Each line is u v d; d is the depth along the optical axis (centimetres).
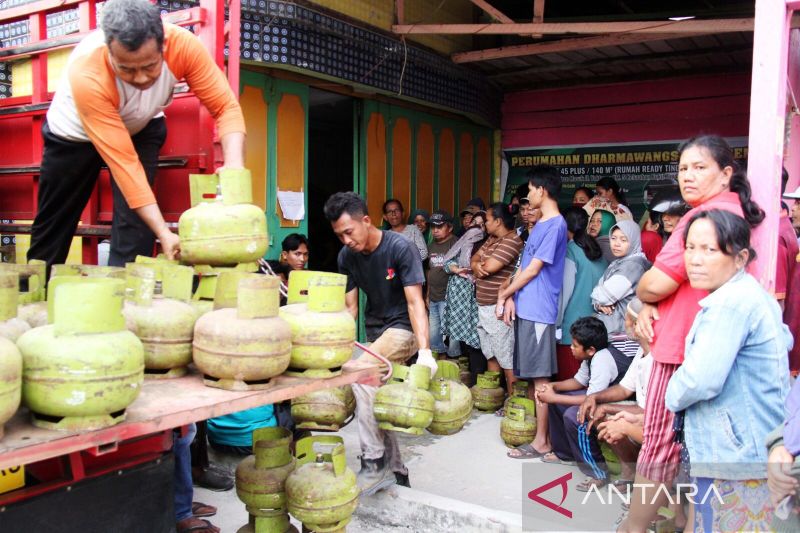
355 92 662
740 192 256
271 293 206
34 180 352
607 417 344
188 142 319
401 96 670
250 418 397
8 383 149
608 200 630
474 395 538
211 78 273
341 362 229
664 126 811
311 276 230
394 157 732
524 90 876
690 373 221
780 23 268
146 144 287
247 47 511
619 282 425
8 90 375
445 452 451
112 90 240
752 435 221
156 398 191
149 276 211
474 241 601
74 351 159
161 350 208
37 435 157
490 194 900
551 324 455
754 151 274
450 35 743
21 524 184
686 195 264
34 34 358
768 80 271
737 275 226
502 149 898
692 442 231
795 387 205
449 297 595
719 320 219
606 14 768
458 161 838
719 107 783
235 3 321
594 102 845
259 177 581
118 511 207
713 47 715
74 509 195
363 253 363
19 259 331
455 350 632
